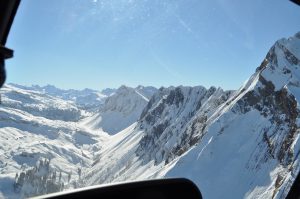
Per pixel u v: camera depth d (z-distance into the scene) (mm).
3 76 2793
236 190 101500
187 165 112750
